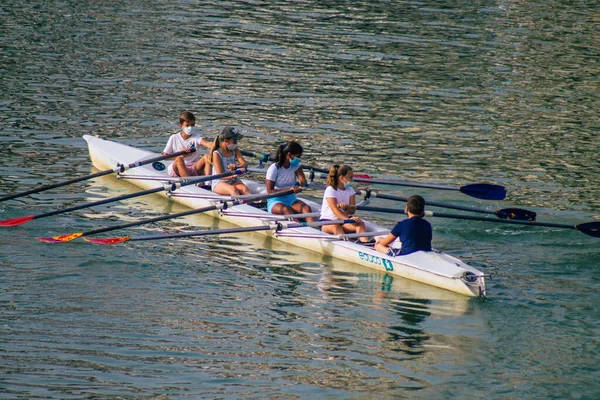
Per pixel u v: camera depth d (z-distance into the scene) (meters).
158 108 83.81
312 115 83.69
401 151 74.12
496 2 144.25
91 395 34.25
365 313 43.56
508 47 114.25
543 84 97.88
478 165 71.12
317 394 35.16
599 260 51.59
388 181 56.50
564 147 76.81
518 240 54.91
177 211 59.47
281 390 35.34
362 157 72.06
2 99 83.00
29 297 43.22
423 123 82.50
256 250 52.69
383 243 49.94
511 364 38.31
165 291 45.06
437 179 67.44
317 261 51.38
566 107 89.56
